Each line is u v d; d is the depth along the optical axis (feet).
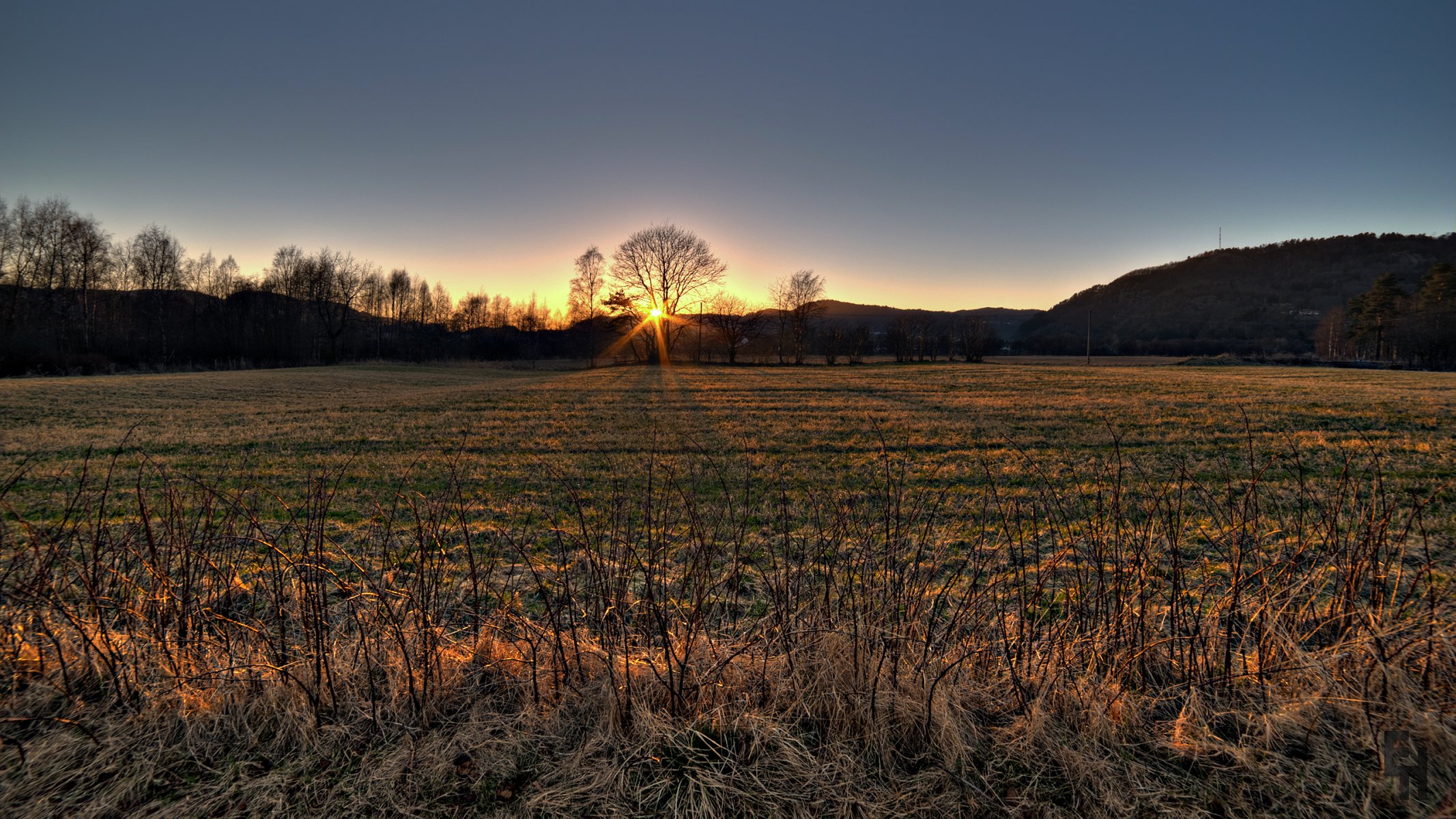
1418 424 58.65
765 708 10.07
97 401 87.40
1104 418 69.67
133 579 13.41
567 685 10.59
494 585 16.70
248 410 81.66
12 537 16.03
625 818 8.16
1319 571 11.84
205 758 9.24
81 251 171.42
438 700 10.30
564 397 105.40
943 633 11.64
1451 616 10.90
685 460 43.19
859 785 8.68
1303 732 9.59
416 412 80.07
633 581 15.89
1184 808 8.29
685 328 285.64
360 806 8.33
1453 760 8.61
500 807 8.35
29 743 9.23
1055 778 8.83
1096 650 10.91
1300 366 214.28
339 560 18.58
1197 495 28.37
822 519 19.86
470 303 312.09
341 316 242.37
